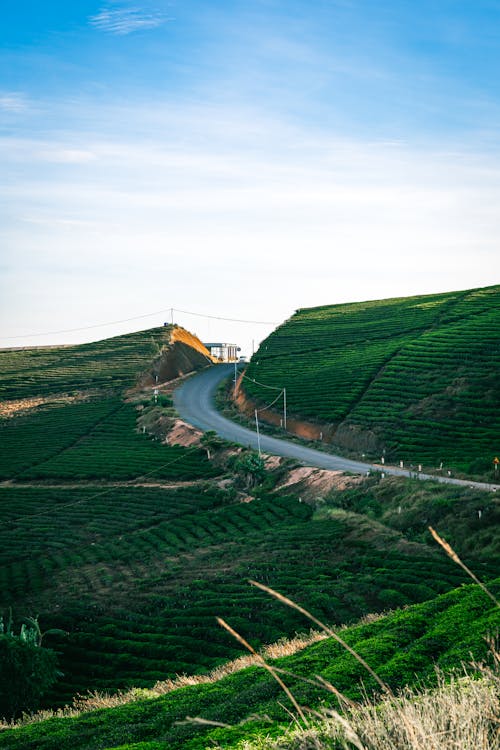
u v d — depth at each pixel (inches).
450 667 578.2
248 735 453.1
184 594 1894.7
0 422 4953.3
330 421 3543.3
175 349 6658.5
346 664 676.7
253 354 5295.3
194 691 768.9
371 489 2390.5
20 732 764.0
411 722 238.5
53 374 6151.6
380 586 1596.9
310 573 1812.3
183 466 3449.8
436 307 5339.6
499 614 743.1
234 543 2281.0
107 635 1728.6
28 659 1326.3
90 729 698.8
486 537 1732.3
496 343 3983.8
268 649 1103.6
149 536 2561.5
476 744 230.2
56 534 2753.4
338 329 5487.2
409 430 3171.8
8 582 2253.9
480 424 3085.6
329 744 276.5
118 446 4040.4
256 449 3373.5
